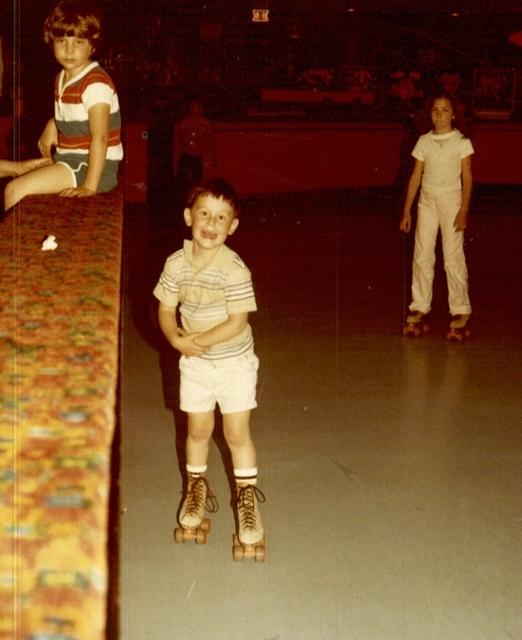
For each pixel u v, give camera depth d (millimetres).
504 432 5062
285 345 6688
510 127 16297
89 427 1122
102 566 858
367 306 8008
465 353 6570
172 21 19406
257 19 19609
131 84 15953
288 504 4098
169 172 13383
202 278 3488
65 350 1418
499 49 22531
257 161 15492
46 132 4211
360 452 4711
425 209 6832
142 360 6191
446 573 3564
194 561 3623
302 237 11641
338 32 22250
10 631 770
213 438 4773
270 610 3309
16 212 2832
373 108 18875
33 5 11086
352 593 3416
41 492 953
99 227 2582
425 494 4250
